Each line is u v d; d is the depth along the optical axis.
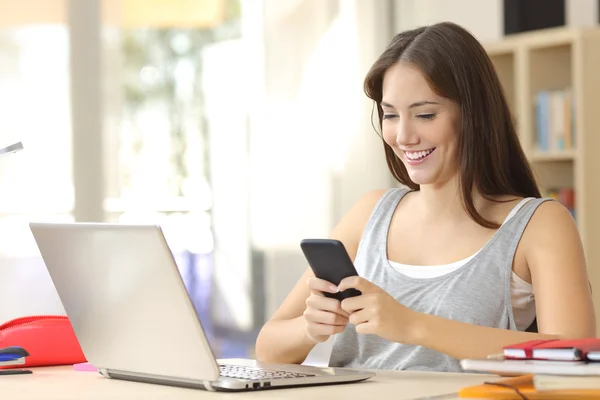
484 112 2.54
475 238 2.61
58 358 2.59
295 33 6.59
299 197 6.56
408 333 2.18
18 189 5.41
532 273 2.51
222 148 6.49
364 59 6.74
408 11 6.85
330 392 1.94
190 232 6.38
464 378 2.16
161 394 1.94
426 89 2.48
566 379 1.70
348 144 6.67
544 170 5.74
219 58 6.48
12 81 5.43
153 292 1.94
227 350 6.46
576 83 5.36
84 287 2.12
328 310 2.25
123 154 6.08
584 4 5.78
